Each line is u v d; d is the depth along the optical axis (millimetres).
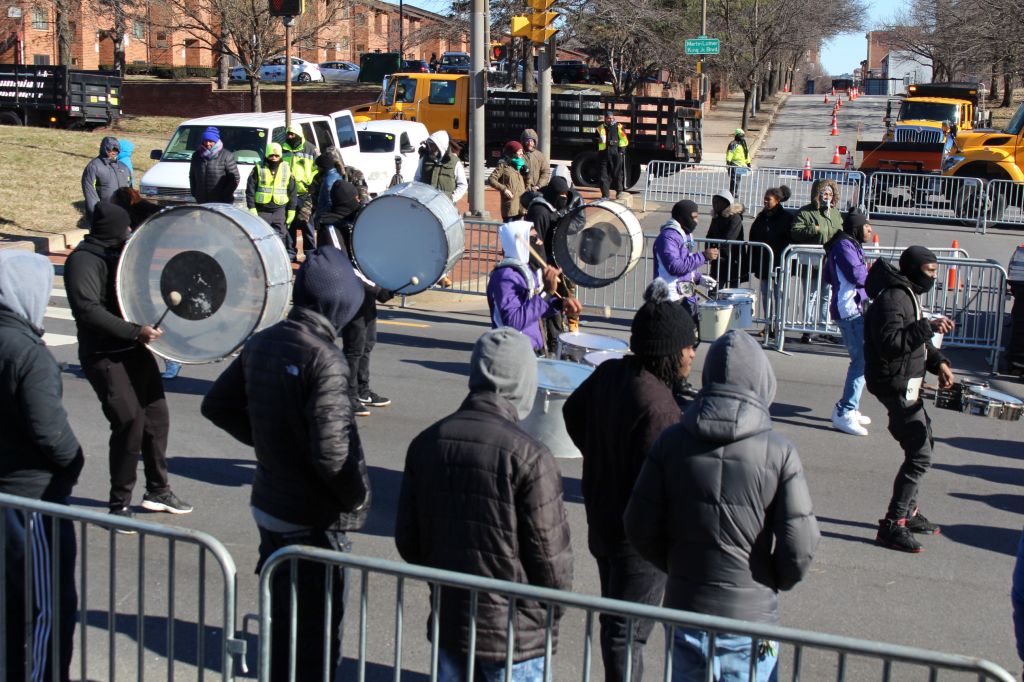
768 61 52250
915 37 52719
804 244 12102
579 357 7492
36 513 3943
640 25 38219
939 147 24453
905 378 6441
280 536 4148
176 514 6777
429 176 16047
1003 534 6961
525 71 37875
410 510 3695
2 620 3883
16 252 4176
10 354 4086
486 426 3580
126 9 41188
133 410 6281
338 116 20516
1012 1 31500
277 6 18219
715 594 3609
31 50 48781
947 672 5211
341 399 4023
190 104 42250
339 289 4203
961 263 11766
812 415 9531
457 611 3559
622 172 24734
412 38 46500
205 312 5406
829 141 45625
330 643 3932
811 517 3568
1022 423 9539
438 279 7613
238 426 4383
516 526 3527
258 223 5406
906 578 6234
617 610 3137
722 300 10508
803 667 5223
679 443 3660
